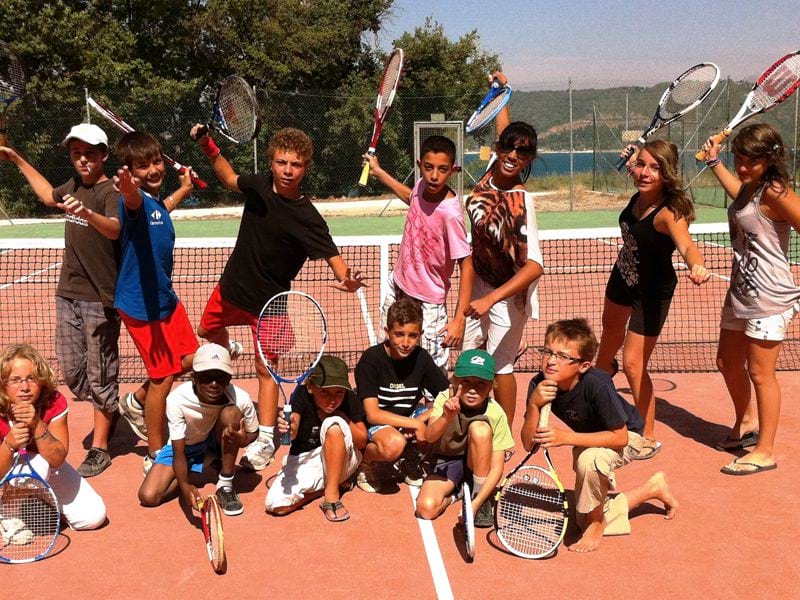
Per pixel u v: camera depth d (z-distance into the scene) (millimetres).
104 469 4609
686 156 22031
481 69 30594
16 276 11688
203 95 25562
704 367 6691
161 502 4176
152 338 4387
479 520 3875
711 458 4738
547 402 3633
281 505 4004
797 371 6402
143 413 4812
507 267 4402
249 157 23906
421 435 4090
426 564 3533
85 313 4551
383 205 23812
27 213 21234
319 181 25203
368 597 3268
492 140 24938
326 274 11312
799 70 4957
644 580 3389
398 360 4262
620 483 4398
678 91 5441
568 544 3727
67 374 4656
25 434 3578
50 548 3602
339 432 3918
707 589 3314
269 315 4434
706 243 14188
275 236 4312
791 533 3787
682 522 3922
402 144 25078
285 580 3402
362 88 26266
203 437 4211
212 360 3895
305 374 3908
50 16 21859
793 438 4957
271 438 4566
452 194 4414
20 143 20906
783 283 4348
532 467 3619
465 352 3848
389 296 4656
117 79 22891
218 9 26031
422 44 30141
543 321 8711
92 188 4504
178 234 17312
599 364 5020
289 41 27469
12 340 8031
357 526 3910
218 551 3377
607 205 23062
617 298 4746
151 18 25578
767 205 4281
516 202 4320
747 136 4238
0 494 3869
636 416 3865
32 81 21141
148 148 4449
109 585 3367
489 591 3309
